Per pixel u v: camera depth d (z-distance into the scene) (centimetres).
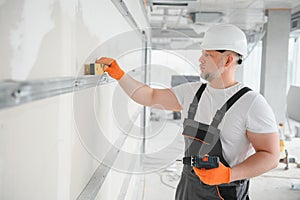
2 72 53
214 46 151
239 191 163
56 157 79
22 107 60
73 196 96
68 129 88
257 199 346
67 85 78
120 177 212
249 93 153
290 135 641
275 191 368
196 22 700
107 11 141
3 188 55
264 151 150
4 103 43
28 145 63
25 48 60
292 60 1127
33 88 51
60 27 77
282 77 686
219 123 151
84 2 100
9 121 56
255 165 145
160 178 360
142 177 365
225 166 150
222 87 154
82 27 98
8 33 55
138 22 317
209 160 141
